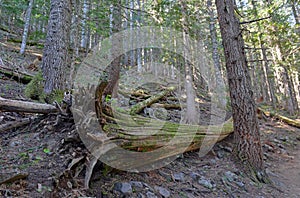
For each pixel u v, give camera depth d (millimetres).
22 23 15039
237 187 3311
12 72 6094
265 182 3760
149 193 2420
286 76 11867
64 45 5301
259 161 3986
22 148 2447
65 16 5430
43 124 2994
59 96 4391
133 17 8891
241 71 4297
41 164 2145
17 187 1767
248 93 4254
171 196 2561
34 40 14016
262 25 8938
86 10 10516
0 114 3266
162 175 2949
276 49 10312
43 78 4844
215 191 3014
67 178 2051
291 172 4625
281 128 8125
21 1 12742
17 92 4820
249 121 4133
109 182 2352
